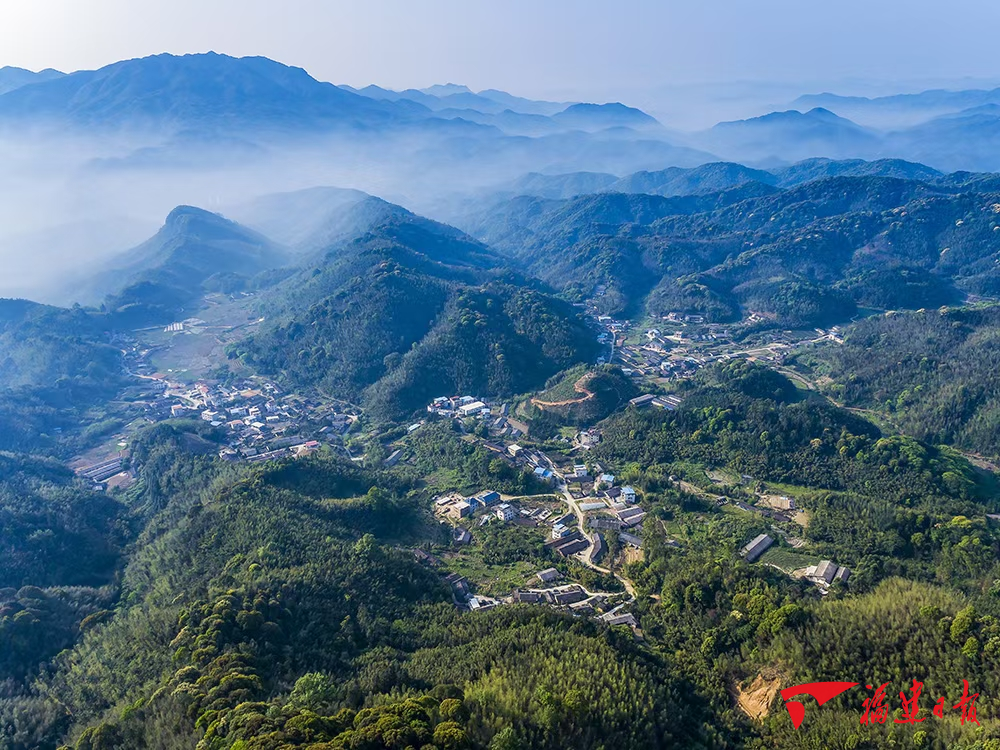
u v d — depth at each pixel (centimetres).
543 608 12756
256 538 15212
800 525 16775
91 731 9475
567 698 8625
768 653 10825
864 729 8631
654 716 9131
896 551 14950
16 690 12525
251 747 7300
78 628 14438
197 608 12156
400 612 13212
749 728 9775
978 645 9344
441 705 8262
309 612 12438
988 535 14612
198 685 9712
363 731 7412
